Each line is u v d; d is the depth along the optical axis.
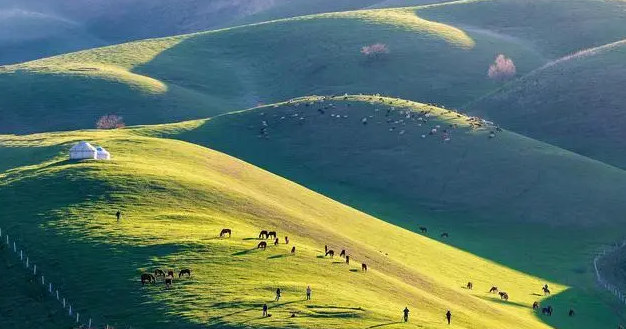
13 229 121.75
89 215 125.81
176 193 140.50
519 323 117.69
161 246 111.12
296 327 84.56
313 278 104.94
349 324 86.94
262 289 96.56
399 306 99.88
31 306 98.50
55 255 110.00
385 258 133.75
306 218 146.50
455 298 121.38
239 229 126.38
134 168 152.88
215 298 92.94
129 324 88.06
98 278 101.50
